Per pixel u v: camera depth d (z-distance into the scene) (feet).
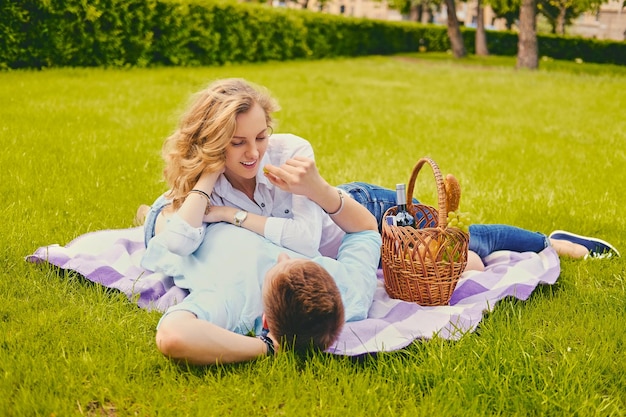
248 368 9.29
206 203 10.86
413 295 11.28
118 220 15.93
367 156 25.07
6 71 40.78
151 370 9.39
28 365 9.29
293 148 11.64
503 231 13.94
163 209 11.99
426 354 9.82
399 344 9.91
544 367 9.55
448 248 11.01
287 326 9.32
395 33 90.63
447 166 23.89
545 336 10.74
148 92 36.58
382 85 49.73
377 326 10.35
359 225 11.66
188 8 52.75
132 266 12.45
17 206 15.97
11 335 10.09
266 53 64.18
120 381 9.06
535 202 19.01
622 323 11.16
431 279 11.09
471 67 70.95
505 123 34.35
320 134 29.01
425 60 80.23
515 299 11.93
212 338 9.21
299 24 68.54
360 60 74.54
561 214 17.84
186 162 10.73
